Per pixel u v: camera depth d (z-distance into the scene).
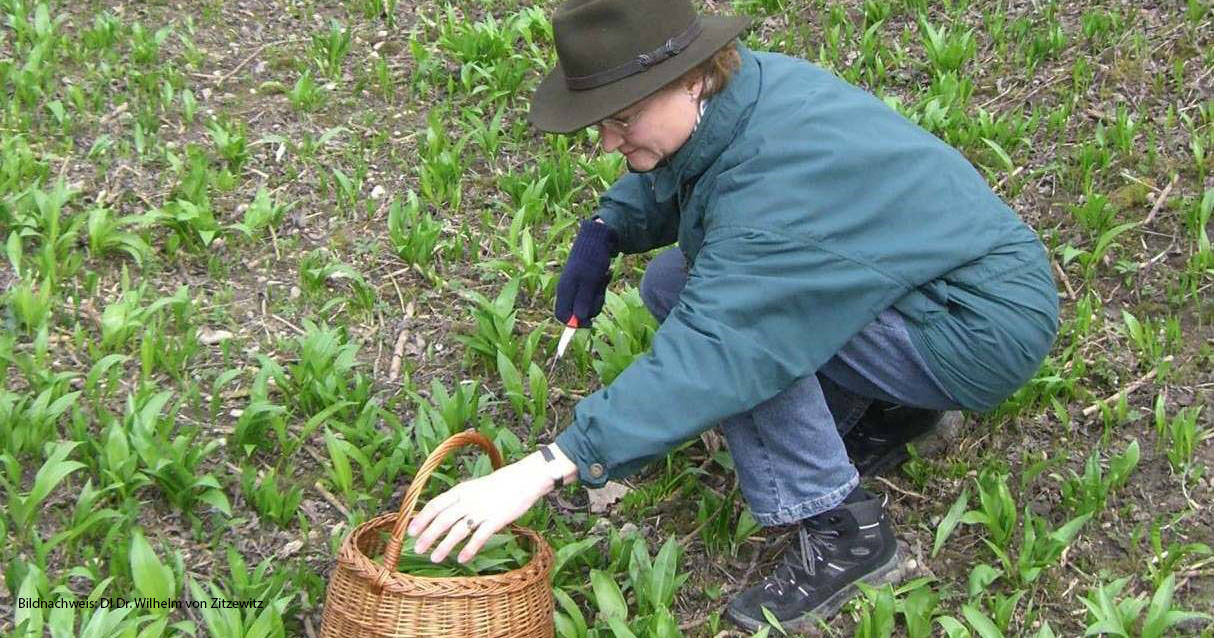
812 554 2.93
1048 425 3.51
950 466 3.38
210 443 3.30
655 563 2.96
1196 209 4.10
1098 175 4.48
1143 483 3.31
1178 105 4.73
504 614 2.49
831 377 2.91
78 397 3.38
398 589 2.45
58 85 5.05
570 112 2.51
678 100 2.55
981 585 2.96
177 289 4.06
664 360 2.49
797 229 2.52
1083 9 5.40
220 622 2.69
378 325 4.00
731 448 2.84
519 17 5.64
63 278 3.96
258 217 4.32
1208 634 2.80
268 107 5.12
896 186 2.58
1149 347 3.69
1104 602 2.81
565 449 2.50
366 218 4.50
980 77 5.15
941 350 2.75
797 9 5.75
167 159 4.61
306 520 3.21
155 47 5.30
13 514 3.00
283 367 3.75
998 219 2.73
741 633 2.95
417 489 2.49
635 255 4.26
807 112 2.58
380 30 5.73
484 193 4.68
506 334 3.73
